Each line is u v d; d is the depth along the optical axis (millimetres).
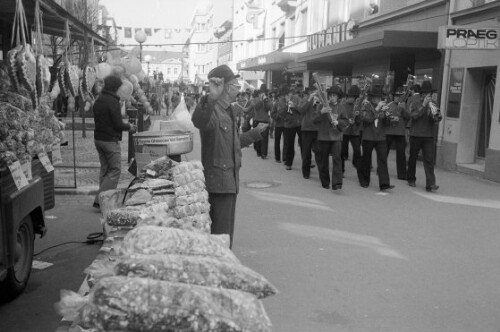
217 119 4871
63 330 2367
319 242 6676
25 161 4535
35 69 4316
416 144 10180
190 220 3674
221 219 5008
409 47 13922
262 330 2074
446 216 8062
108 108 7645
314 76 9867
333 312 4633
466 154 12609
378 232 7148
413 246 6539
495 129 11148
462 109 12438
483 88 12375
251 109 14984
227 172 4938
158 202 3594
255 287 2234
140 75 13195
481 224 7605
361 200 9180
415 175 11031
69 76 6715
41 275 5477
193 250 2426
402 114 10758
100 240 6582
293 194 9688
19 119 4277
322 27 23859
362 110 9984
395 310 4688
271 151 16922
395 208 8562
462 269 5750
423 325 4406
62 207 8281
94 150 14898
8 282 4652
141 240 2434
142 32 16281
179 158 6621
